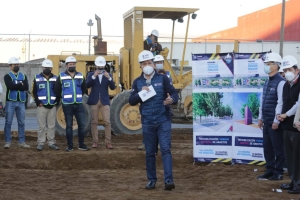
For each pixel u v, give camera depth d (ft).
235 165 35.29
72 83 40.06
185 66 67.82
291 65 26.35
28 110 84.33
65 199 24.97
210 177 31.35
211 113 36.14
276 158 29.76
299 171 26.58
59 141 46.91
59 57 52.08
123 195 25.91
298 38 129.18
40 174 32.14
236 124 35.65
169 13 52.80
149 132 27.32
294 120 25.68
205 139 36.40
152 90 26.76
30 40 86.99
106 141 42.27
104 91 41.70
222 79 35.76
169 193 26.53
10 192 26.50
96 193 26.45
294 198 25.55
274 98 29.43
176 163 37.63
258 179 30.37
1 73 83.25
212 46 96.22
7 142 40.78
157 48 51.49
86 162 37.52
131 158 38.32
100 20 54.75
